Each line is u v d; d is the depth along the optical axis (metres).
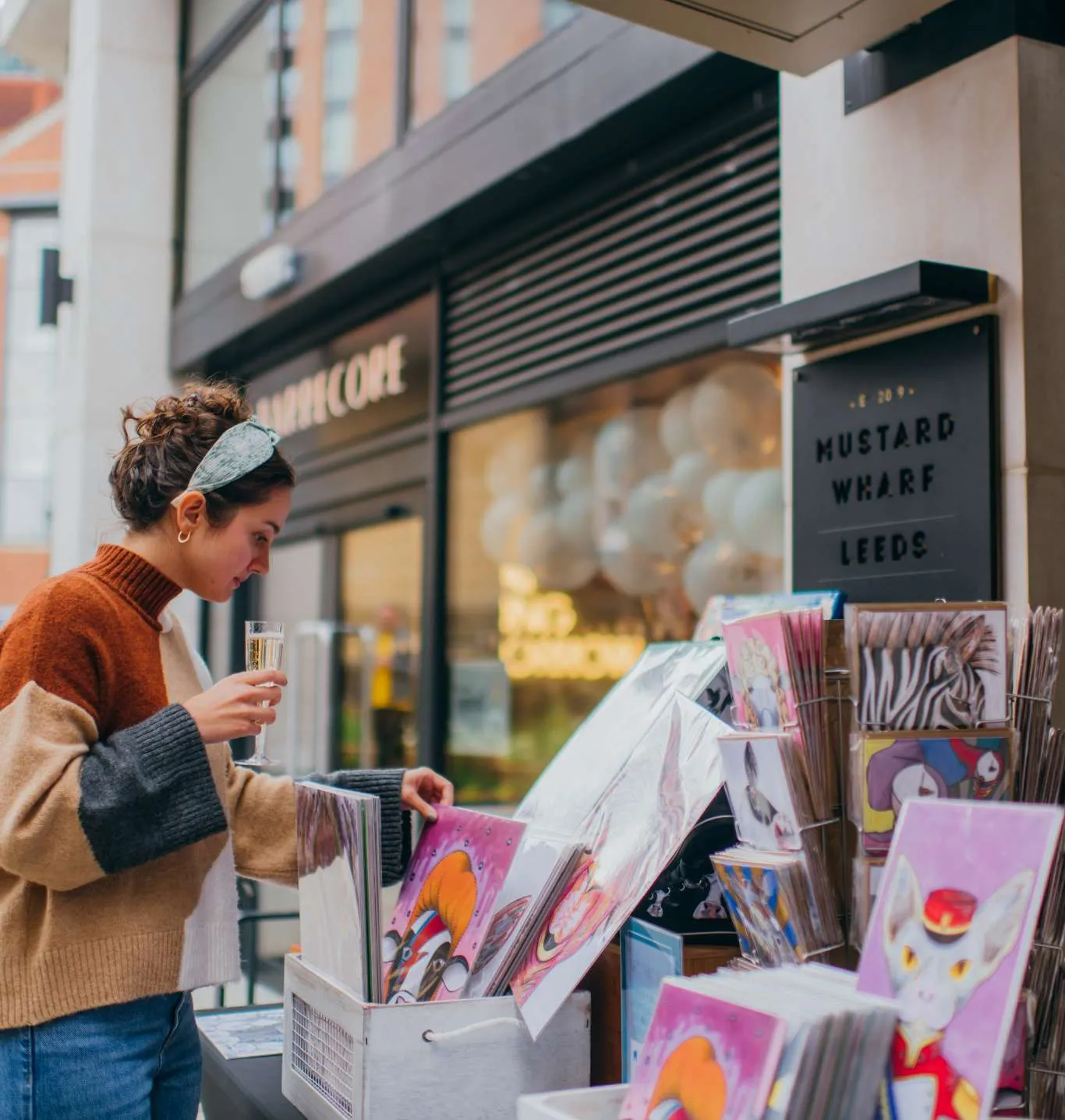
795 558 2.24
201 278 5.91
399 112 4.08
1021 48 1.86
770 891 1.25
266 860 1.66
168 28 6.24
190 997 1.52
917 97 2.01
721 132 2.87
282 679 1.38
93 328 5.95
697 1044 1.02
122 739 1.29
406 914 1.65
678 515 3.19
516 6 3.49
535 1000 1.37
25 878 1.26
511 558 3.79
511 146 3.31
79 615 1.32
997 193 1.87
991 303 1.86
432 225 3.76
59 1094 1.28
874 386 2.07
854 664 1.23
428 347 4.14
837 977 1.11
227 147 5.71
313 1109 1.50
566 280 3.47
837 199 2.17
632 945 1.46
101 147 6.05
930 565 1.95
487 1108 1.38
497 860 1.51
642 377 3.20
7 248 14.98
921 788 1.22
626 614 3.38
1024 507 1.81
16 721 1.26
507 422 3.81
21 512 14.83
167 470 1.41
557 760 1.81
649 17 1.87
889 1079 0.98
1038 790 1.27
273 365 5.38
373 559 4.59
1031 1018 1.16
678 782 1.46
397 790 1.70
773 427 2.87
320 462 4.89
